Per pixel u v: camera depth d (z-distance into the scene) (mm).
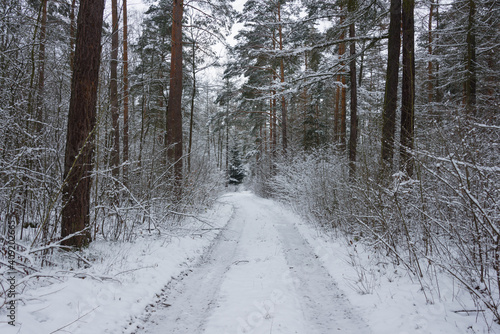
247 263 6027
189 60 16672
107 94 6090
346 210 8062
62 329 2760
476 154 4004
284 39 18000
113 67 8867
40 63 5941
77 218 5109
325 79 11594
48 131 5371
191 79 17438
